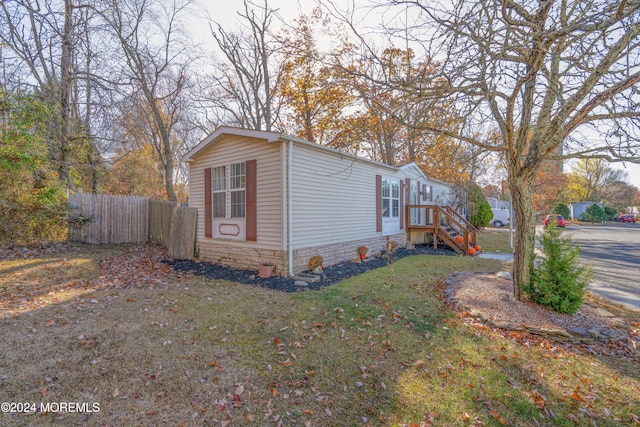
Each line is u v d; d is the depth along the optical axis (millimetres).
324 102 12492
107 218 11039
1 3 9102
